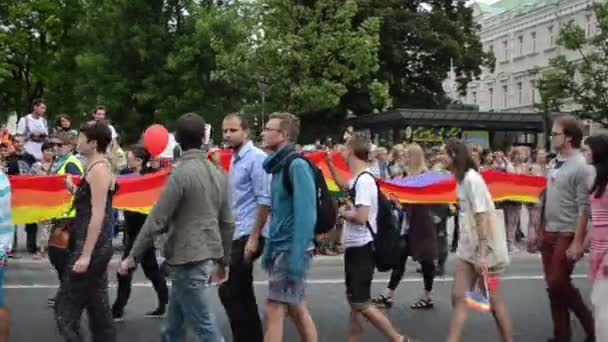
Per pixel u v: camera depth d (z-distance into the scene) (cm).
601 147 586
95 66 3772
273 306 582
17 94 4469
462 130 3250
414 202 917
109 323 594
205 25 3553
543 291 1070
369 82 4159
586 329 723
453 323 658
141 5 3731
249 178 640
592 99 3788
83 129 578
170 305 575
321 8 3444
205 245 543
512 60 6925
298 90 3372
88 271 571
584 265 1325
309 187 563
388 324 663
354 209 657
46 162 1248
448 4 4822
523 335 809
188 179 537
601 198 584
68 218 770
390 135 3334
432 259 920
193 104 3669
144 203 865
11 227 602
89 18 3922
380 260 666
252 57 3428
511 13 6962
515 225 1479
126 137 3784
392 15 4341
